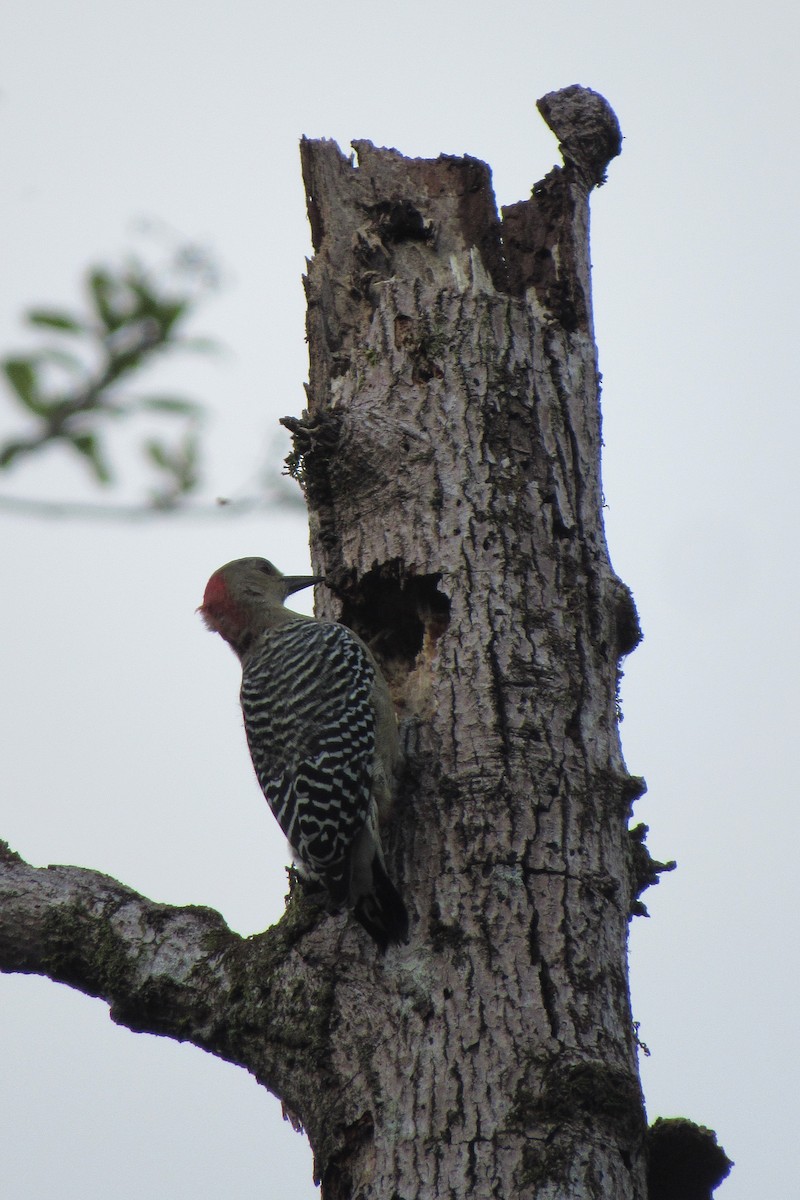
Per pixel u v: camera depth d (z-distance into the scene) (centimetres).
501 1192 858
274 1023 979
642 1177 902
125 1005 1033
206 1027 1010
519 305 1209
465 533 1120
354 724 1077
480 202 1284
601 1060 911
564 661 1076
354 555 1167
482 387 1170
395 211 1268
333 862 1018
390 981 959
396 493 1158
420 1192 871
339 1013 963
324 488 1199
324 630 1173
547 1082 892
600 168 1295
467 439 1155
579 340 1221
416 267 1260
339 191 1322
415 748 1055
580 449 1175
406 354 1201
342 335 1269
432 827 1014
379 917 982
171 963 1032
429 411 1173
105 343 593
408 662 1245
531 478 1145
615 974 965
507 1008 925
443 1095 901
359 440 1177
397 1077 919
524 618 1086
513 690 1053
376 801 1030
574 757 1038
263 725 1144
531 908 966
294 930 1011
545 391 1181
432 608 1150
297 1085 959
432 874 995
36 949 1066
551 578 1112
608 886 995
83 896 1078
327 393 1246
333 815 1037
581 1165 863
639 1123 909
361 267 1272
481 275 1230
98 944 1052
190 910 1070
